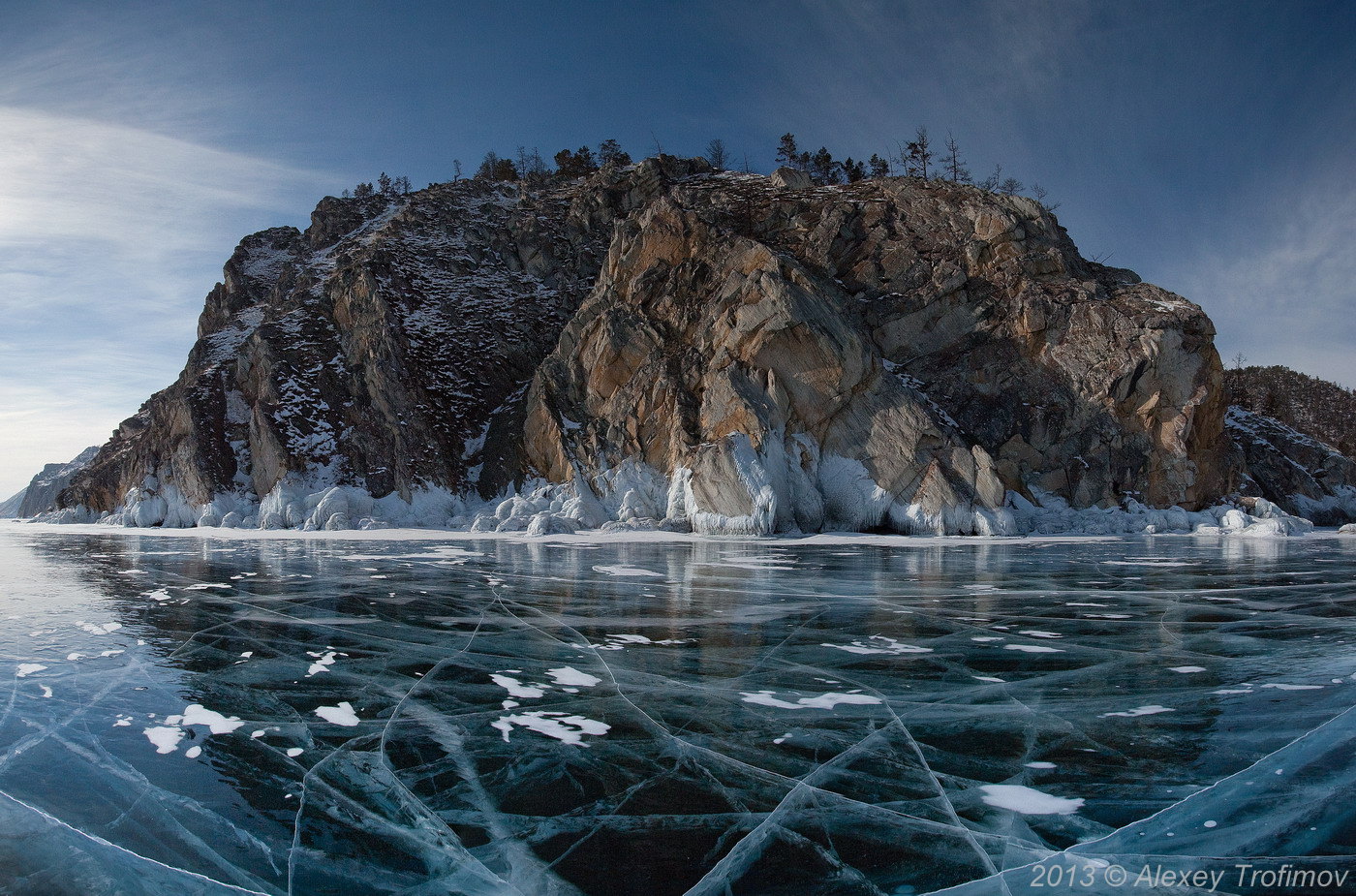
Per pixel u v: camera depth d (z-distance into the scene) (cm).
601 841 460
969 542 2503
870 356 3002
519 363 4025
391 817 495
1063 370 3194
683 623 1091
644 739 626
